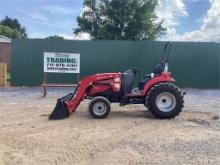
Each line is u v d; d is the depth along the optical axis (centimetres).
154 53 2034
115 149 700
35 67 2012
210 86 2066
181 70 2056
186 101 1420
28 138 778
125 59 2039
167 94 1008
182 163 623
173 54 2047
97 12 4822
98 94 1034
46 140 762
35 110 1141
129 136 798
